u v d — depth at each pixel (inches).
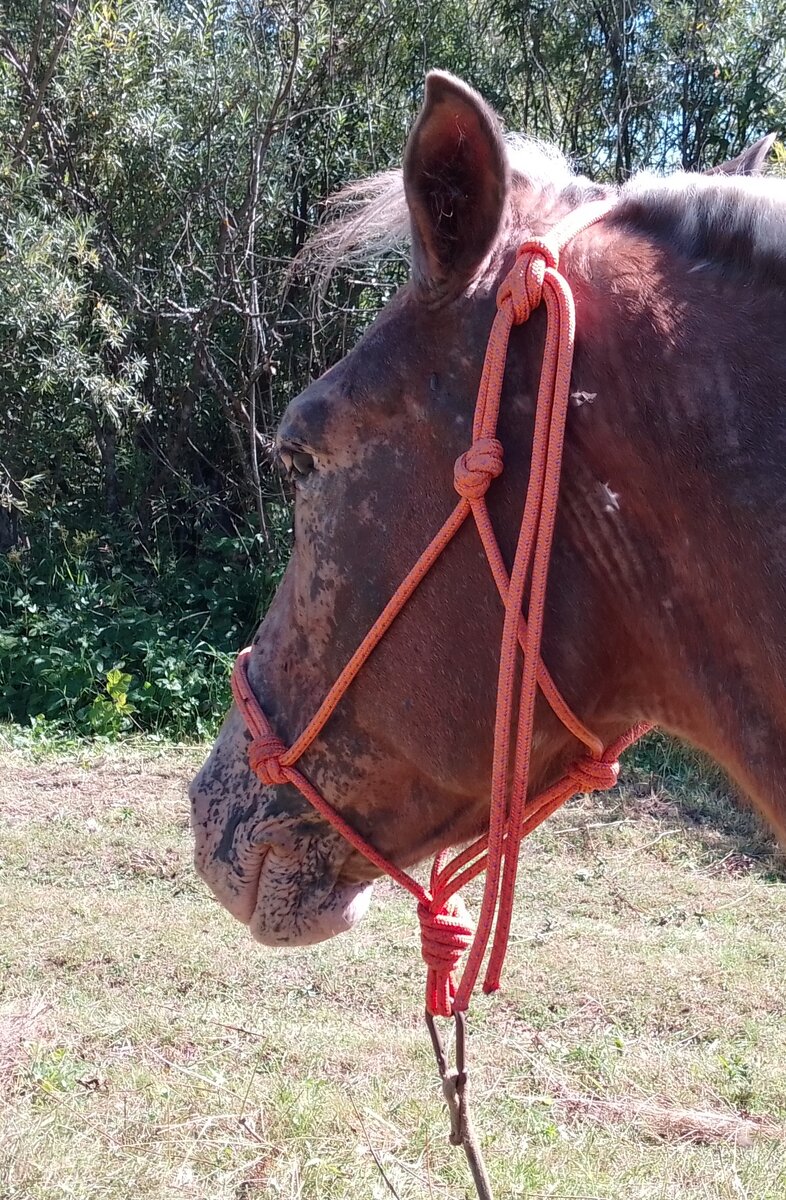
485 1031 146.9
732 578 52.7
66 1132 116.3
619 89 339.9
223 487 367.9
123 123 306.0
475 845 65.7
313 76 321.4
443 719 60.1
